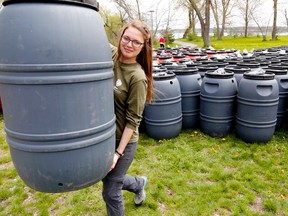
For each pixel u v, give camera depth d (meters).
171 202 2.62
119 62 1.69
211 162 3.37
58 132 1.19
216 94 3.85
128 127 1.70
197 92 4.25
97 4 1.33
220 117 3.93
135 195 2.52
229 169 3.21
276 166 3.23
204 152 3.64
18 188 2.89
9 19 1.14
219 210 2.51
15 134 1.22
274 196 2.67
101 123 1.32
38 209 2.58
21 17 1.12
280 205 2.54
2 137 4.31
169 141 3.99
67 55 1.13
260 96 3.52
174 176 3.06
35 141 1.19
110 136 1.40
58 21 1.12
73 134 1.21
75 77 1.16
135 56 1.67
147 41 1.67
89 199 2.68
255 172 3.13
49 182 1.28
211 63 5.55
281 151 3.60
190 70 4.23
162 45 17.75
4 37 1.15
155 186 2.86
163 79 3.72
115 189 1.88
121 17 17.23
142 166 3.31
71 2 1.16
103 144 1.35
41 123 1.17
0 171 3.27
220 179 2.98
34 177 1.27
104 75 1.29
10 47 1.13
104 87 1.31
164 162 3.38
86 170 1.32
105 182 1.87
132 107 1.67
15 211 2.55
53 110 1.16
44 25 1.10
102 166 1.40
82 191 2.80
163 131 3.91
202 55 8.16
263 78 3.50
